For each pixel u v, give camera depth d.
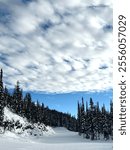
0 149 32.41
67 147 37.03
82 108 110.06
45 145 40.88
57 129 169.75
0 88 78.38
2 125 75.38
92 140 99.81
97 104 104.25
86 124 104.06
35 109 124.69
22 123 94.75
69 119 185.50
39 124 122.19
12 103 105.44
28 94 120.44
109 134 100.75
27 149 33.03
